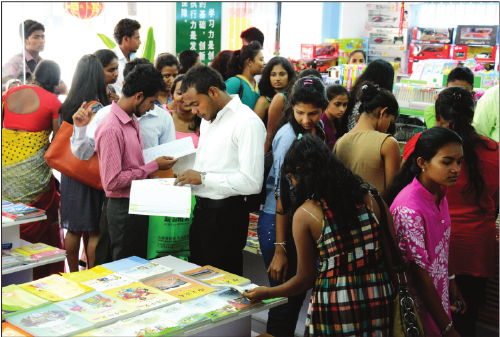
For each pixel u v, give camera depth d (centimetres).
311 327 162
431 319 183
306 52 623
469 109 221
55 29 543
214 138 229
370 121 231
